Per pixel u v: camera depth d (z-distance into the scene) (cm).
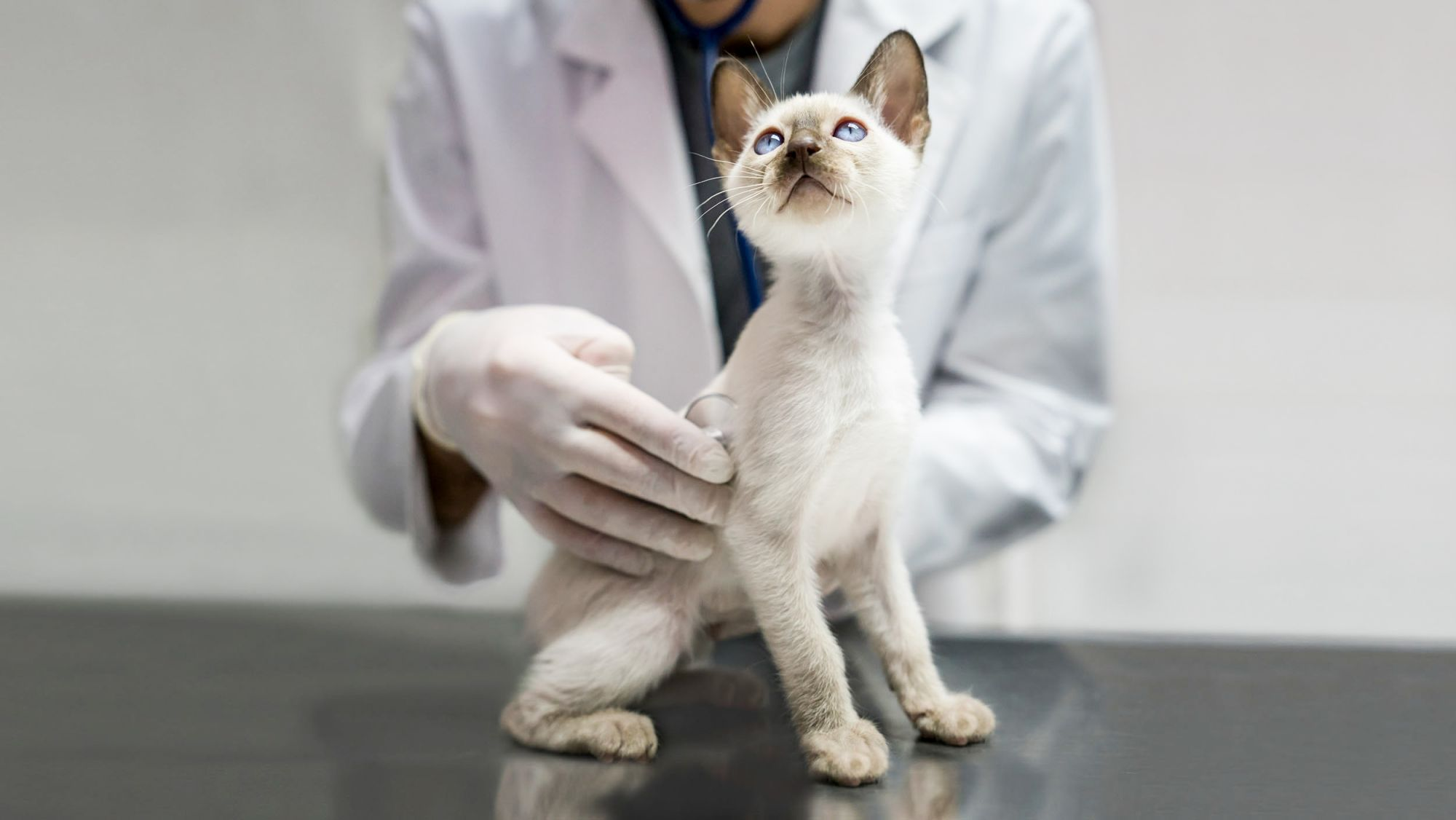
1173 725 127
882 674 153
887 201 119
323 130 308
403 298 223
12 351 295
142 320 303
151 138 298
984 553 206
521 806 98
